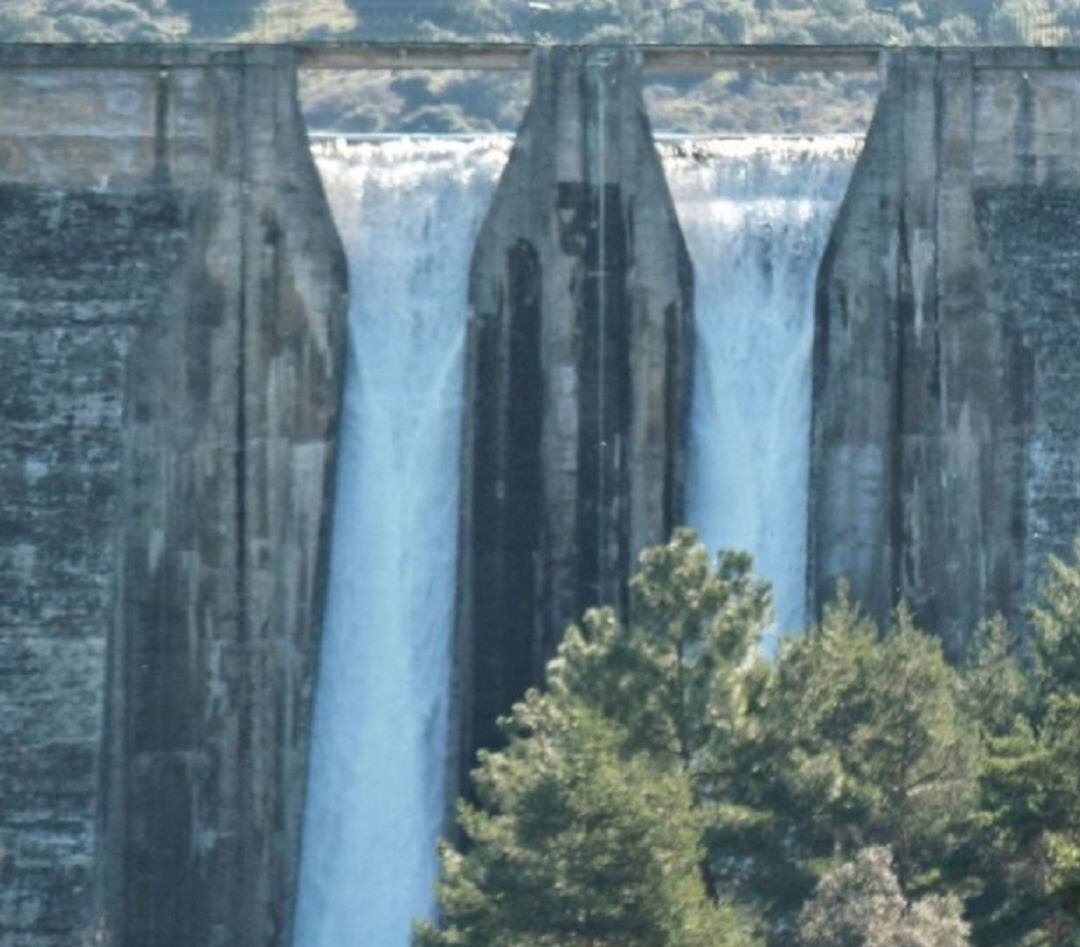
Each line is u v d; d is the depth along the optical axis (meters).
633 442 182.12
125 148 180.50
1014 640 172.50
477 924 143.25
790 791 150.00
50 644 174.38
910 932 140.62
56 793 173.12
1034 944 138.75
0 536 175.62
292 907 178.50
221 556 179.25
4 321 178.25
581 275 181.62
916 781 152.25
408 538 180.88
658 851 140.38
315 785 179.88
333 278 180.38
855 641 153.88
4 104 180.25
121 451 177.00
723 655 151.88
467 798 179.88
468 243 182.38
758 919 147.75
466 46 181.62
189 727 178.62
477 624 181.12
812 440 182.75
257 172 180.38
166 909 178.12
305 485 180.00
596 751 141.62
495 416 181.62
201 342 179.62
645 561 153.38
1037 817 134.50
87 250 179.50
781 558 183.00
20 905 171.88
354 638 180.88
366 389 181.50
